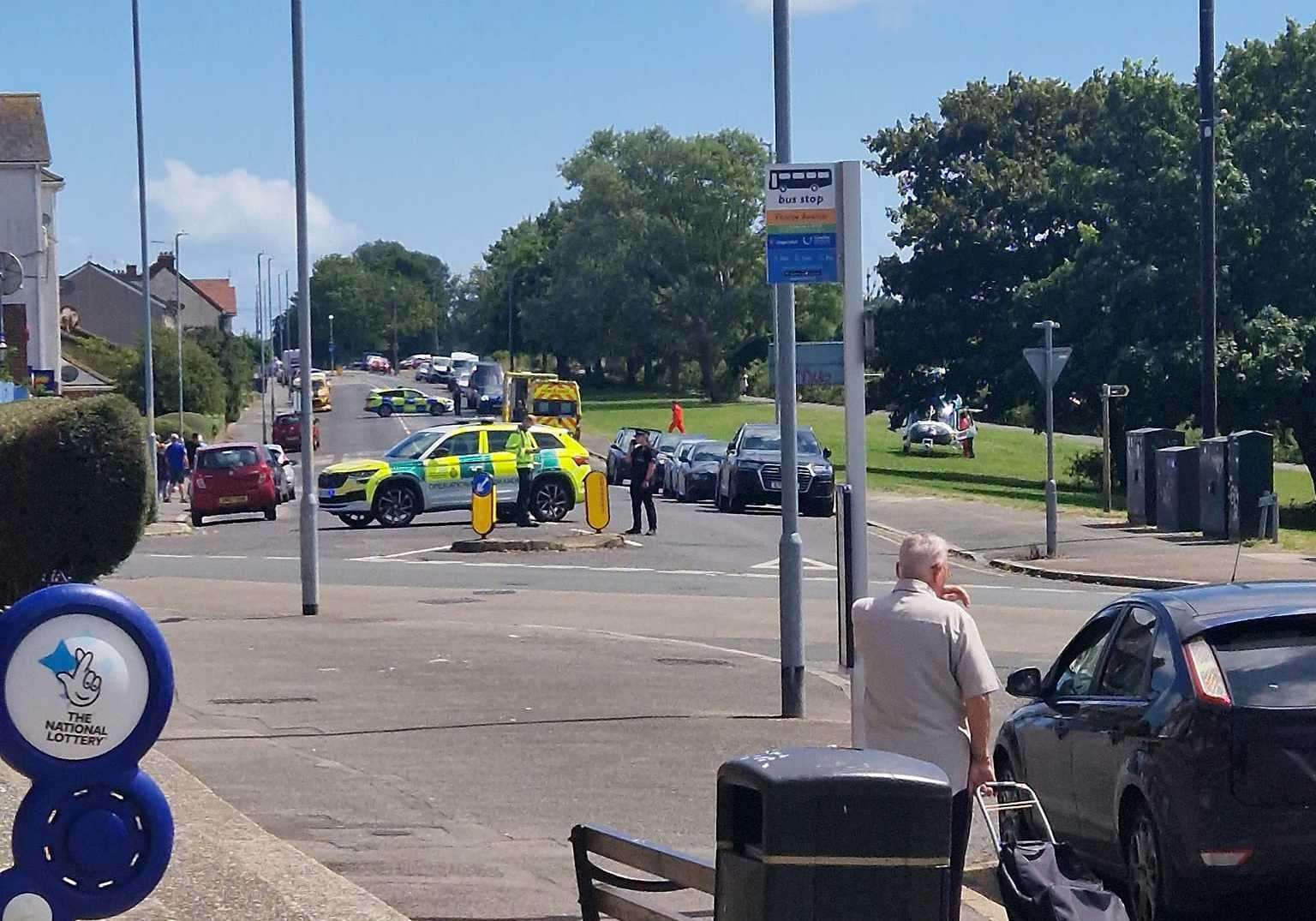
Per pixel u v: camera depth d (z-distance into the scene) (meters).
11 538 14.25
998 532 34.00
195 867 7.63
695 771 11.20
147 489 14.80
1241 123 47.81
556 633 18.97
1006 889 6.11
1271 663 7.46
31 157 62.66
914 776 4.67
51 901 5.21
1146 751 7.55
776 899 4.61
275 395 123.50
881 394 61.69
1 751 5.20
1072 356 49.34
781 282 9.97
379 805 10.01
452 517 38.09
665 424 86.50
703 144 106.62
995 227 58.16
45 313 65.94
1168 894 7.36
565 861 8.60
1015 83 63.06
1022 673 8.80
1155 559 27.80
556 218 147.38
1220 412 46.06
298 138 20.08
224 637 18.16
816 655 17.95
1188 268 46.38
